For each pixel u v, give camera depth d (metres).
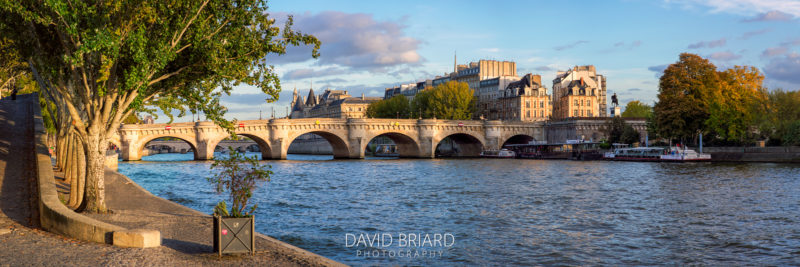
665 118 93.44
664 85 94.38
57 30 20.28
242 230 16.23
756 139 89.81
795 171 67.56
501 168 86.44
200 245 17.39
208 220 22.09
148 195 30.38
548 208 39.56
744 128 88.75
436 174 74.06
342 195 47.81
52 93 24.55
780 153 81.88
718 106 86.75
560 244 26.97
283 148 115.00
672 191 49.69
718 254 25.25
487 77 194.88
